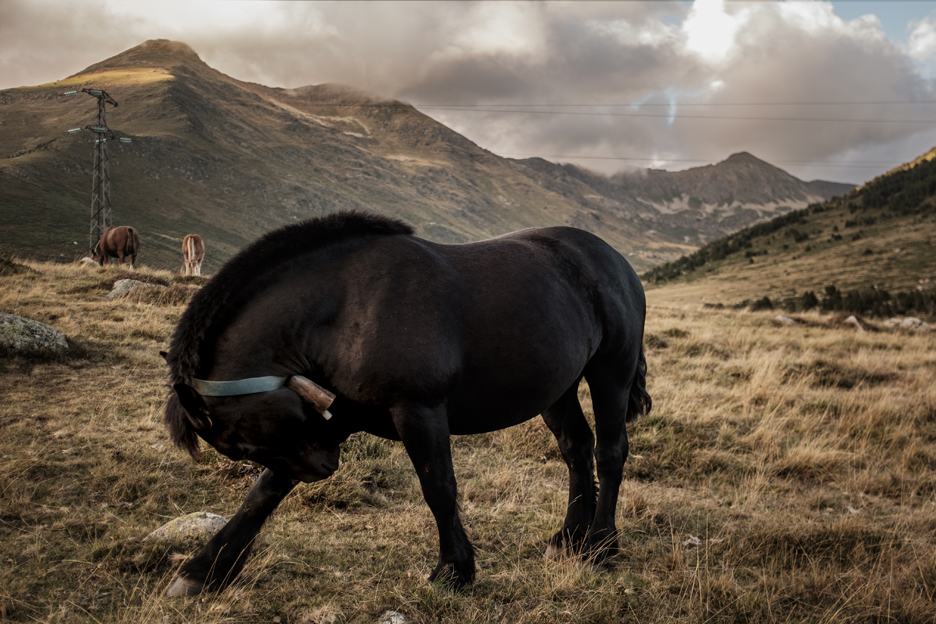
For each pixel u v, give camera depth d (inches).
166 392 233.5
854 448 265.7
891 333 729.6
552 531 158.7
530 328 122.6
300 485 165.6
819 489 221.0
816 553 161.5
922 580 145.6
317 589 122.8
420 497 175.9
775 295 3378.4
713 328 574.2
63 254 4239.7
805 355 458.0
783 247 4933.6
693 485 213.8
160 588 117.1
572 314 133.7
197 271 824.9
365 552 139.7
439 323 112.0
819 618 129.2
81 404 211.2
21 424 186.9
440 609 116.7
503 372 120.3
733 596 133.9
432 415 110.8
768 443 256.1
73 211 5531.5
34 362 246.4
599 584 134.3
